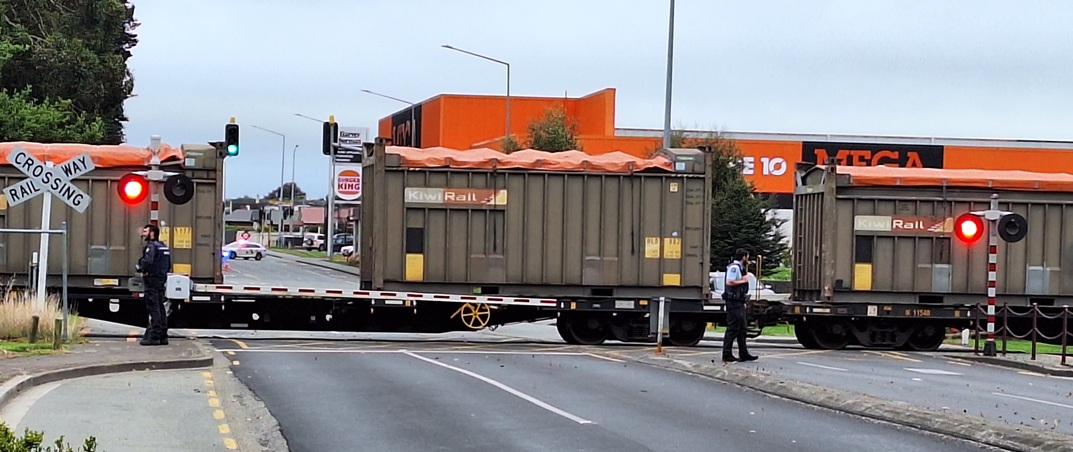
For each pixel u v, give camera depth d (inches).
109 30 2289.6
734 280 889.5
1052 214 1135.0
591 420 567.2
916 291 1123.9
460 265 1055.0
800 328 1135.6
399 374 748.6
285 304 1043.9
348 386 682.8
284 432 524.4
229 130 1079.6
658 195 1076.5
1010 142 2933.1
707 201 1082.1
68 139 1955.0
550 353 943.7
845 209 1122.0
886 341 1126.4
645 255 1072.8
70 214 1018.7
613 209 1070.4
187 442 487.5
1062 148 2898.6
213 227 1031.0
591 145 2375.7
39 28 2209.6
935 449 502.9
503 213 1059.9
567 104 2893.7
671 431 539.2
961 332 1283.2
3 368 674.2
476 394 654.5
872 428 559.2
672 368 821.9
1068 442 503.8
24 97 1955.0
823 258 1122.7
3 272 1017.5
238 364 796.6
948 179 1128.2
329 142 1797.5
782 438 526.0
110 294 1025.5
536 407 608.1
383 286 1048.8
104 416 541.3
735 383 733.3
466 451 483.8
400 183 1048.8
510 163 1060.5
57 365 698.8
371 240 1061.8
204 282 1029.2
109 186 1021.8
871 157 2664.9
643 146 2383.1
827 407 629.3
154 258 877.2
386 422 554.3
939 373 867.4
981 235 1090.1
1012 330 1139.9
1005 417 606.2
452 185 1054.4
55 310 885.8
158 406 581.3
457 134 2874.0
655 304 1061.8
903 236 1124.5
